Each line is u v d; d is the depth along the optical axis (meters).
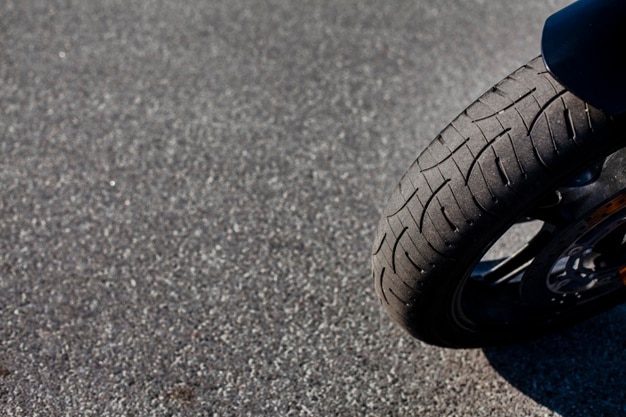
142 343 2.04
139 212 2.44
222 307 2.14
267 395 1.92
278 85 2.93
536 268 1.75
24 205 2.46
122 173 2.57
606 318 2.08
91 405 1.90
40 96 2.89
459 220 1.54
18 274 2.24
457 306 1.78
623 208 1.65
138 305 2.15
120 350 2.03
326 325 2.09
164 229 2.38
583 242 1.72
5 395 1.92
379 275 1.72
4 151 2.66
